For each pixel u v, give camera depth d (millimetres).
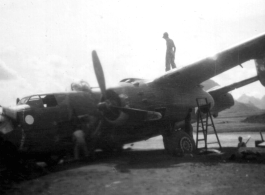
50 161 8977
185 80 10352
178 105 10156
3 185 5988
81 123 9039
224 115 49781
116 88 8867
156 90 9781
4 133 7680
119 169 7402
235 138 16938
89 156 9352
